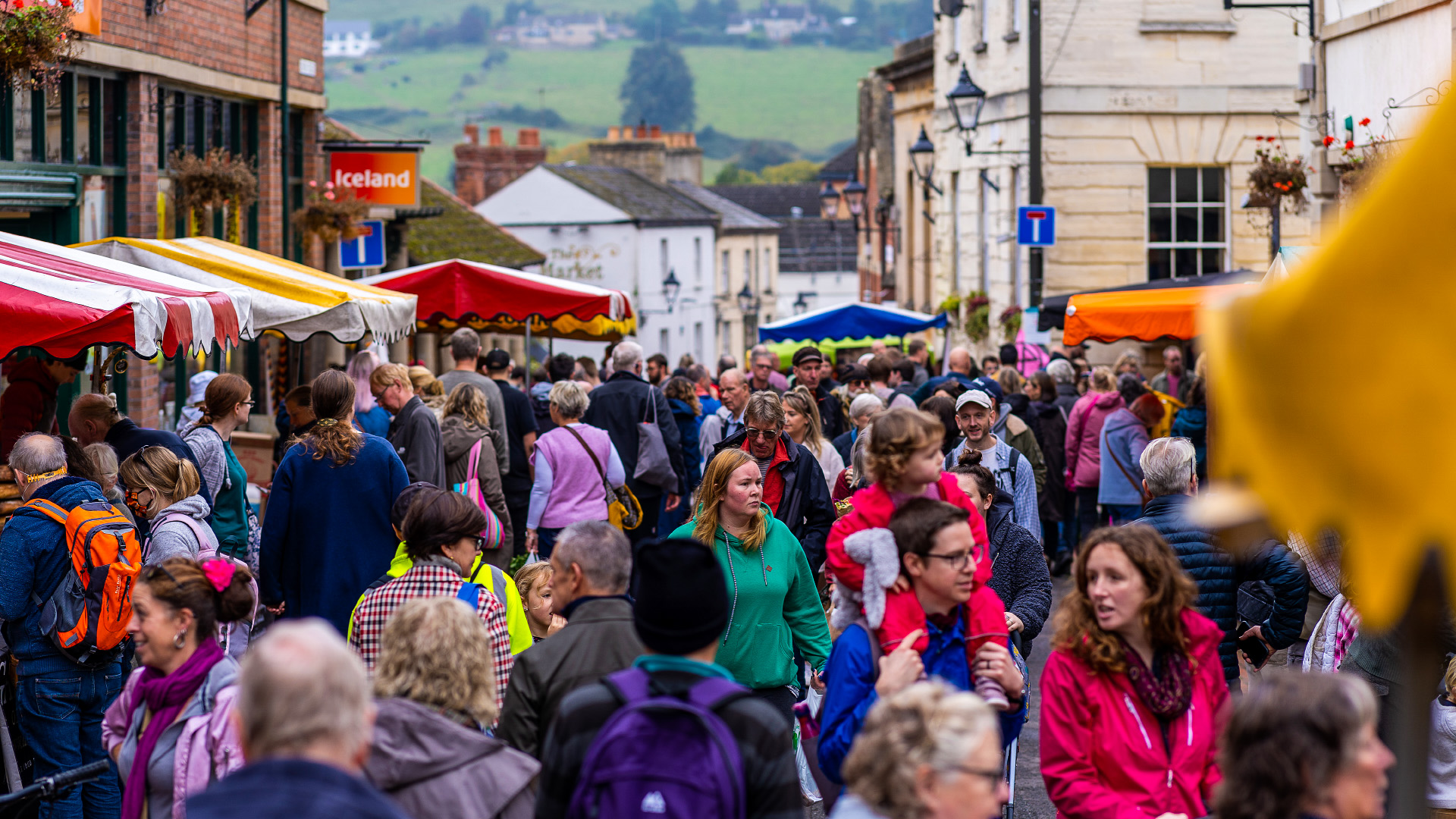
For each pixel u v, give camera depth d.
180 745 7.10
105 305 10.41
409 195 29.44
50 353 10.54
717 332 96.81
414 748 6.67
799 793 6.07
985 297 42.66
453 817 6.63
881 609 7.38
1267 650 10.07
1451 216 3.06
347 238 27.98
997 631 7.71
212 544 11.60
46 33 15.89
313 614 12.47
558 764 6.04
